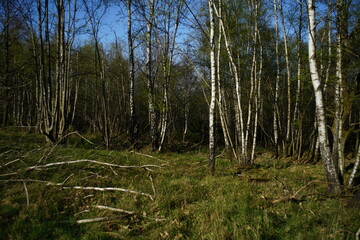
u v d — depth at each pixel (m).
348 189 5.06
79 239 3.01
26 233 3.03
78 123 22.86
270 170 7.95
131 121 12.00
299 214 3.91
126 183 5.32
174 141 15.30
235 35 10.12
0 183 4.43
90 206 3.99
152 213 3.87
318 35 10.67
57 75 10.22
